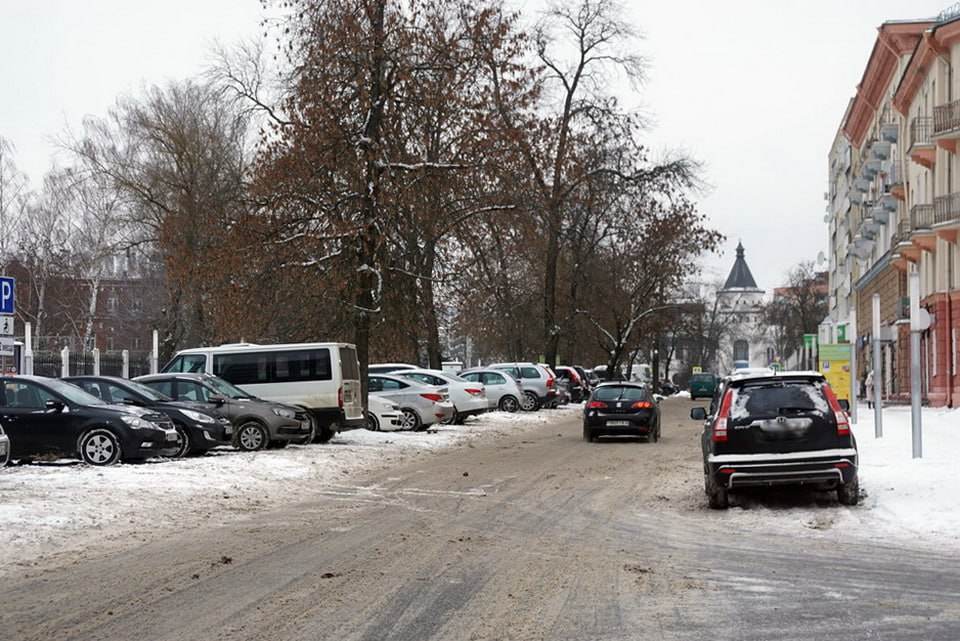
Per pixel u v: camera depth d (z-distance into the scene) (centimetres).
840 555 1063
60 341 5728
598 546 1127
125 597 858
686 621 759
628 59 5009
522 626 745
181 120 4750
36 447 1897
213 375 2472
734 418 1425
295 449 2389
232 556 1061
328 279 2934
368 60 2925
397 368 3659
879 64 6116
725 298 12662
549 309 5475
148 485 1623
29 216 6056
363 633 725
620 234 5838
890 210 6041
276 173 2923
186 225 4400
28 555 1067
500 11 3064
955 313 4444
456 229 3056
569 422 4091
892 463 1811
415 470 2070
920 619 764
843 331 4281
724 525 1300
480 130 2953
